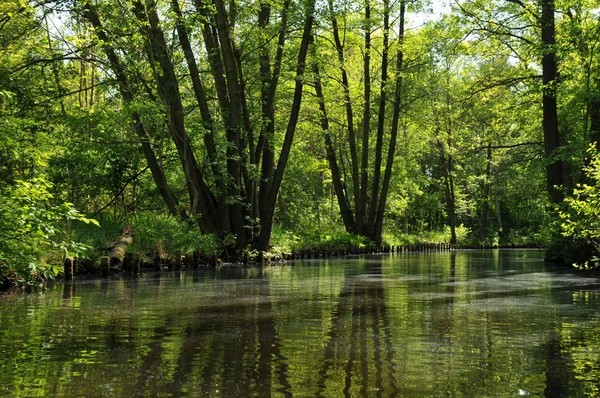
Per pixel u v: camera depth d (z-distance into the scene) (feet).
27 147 32.94
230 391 12.01
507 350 16.25
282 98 81.97
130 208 69.56
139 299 27.17
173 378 12.91
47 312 22.68
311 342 17.02
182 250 52.65
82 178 63.46
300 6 65.72
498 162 123.75
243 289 32.42
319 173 141.18
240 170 62.95
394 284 36.65
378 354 15.53
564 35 63.05
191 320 20.92
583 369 14.16
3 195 26.45
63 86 66.49
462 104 87.71
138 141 60.34
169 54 57.62
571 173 74.95
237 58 65.51
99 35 55.06
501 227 179.42
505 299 28.60
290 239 79.46
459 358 15.21
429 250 129.90
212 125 59.26
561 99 70.28
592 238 52.90
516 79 77.36
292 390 12.14
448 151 128.06
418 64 100.73
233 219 61.21
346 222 105.60
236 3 64.80
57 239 39.50
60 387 12.20
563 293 31.76
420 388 12.46
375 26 95.86
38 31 56.75
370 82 110.73
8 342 16.70
